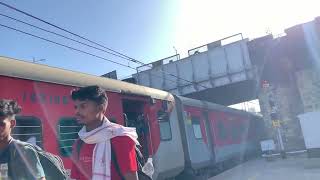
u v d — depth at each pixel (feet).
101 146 8.68
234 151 68.08
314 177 40.60
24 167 9.48
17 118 19.38
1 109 9.66
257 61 92.22
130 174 8.48
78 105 9.07
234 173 56.39
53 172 10.11
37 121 20.74
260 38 91.97
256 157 89.15
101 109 9.16
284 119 85.61
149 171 9.51
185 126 45.91
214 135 57.06
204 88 98.94
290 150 79.92
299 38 86.74
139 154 9.31
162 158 36.99
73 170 9.25
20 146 9.71
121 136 8.66
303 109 84.64
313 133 60.13
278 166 56.80
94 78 27.91
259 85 91.20
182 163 41.83
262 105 89.25
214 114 60.18
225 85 99.96
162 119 39.24
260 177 46.60
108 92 28.84
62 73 24.13
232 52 95.40
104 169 8.52
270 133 85.71
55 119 22.02
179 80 101.96
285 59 88.53
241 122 79.56
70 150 22.52
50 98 22.15
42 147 20.59
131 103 35.81
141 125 35.35
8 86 19.54
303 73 86.17
